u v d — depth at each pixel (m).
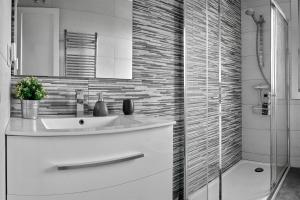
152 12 2.09
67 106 1.58
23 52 1.44
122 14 1.84
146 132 1.29
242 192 2.35
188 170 2.29
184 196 2.23
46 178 0.98
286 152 3.13
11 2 1.39
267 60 2.64
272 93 2.51
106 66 1.75
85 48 1.65
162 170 1.38
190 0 2.34
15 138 0.95
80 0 1.63
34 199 0.97
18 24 1.43
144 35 2.02
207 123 2.39
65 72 1.57
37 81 1.41
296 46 3.29
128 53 1.88
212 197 2.28
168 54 2.26
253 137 2.66
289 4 3.34
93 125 1.52
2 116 0.85
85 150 1.05
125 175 1.18
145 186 1.28
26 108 1.34
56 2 1.54
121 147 1.17
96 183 1.08
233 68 2.68
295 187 2.56
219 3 2.40
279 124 2.77
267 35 2.66
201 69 2.39
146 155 1.29
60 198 1.00
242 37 2.81
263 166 2.61
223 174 2.51
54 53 1.53
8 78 1.21
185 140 2.26
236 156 2.67
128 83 1.90
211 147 2.40
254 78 2.70
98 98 1.71
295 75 3.30
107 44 1.75
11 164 0.95
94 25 1.69
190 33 2.33
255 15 2.74
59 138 1.00
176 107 2.35
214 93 2.41
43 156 0.98
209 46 2.42
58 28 1.54
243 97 2.73
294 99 3.31
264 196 2.27
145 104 2.03
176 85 2.35
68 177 1.02
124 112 1.75
